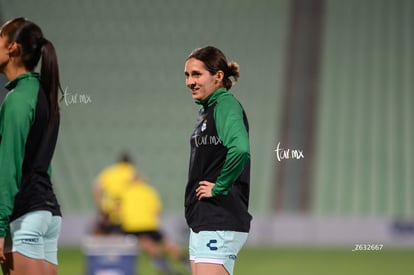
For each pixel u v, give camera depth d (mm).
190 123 82312
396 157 77938
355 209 70750
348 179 74938
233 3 100250
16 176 14625
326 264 48250
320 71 91188
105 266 27328
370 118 83688
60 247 58719
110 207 40781
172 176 75250
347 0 101688
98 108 83812
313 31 97438
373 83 89688
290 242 64125
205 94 15961
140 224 40156
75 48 91250
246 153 14820
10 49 15273
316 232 64250
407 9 101250
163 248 40469
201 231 15625
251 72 90062
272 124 82500
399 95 87750
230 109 15367
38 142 15188
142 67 89562
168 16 96938
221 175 15078
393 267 46688
